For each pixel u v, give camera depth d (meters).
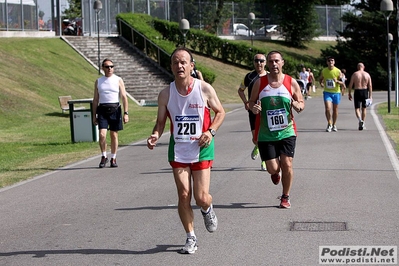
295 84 10.45
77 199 11.88
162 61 45.56
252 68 56.81
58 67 40.12
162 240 8.78
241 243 8.50
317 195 11.45
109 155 18.02
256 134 10.62
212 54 57.88
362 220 9.55
